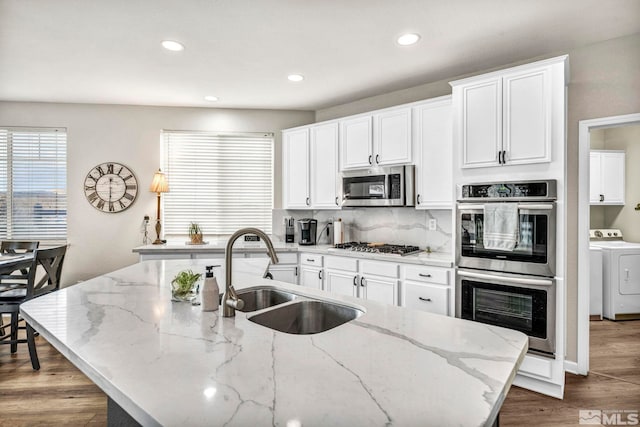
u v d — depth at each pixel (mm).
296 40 2570
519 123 2434
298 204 4109
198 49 2707
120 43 2605
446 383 818
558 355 2299
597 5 2125
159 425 671
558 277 2297
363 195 3508
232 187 4340
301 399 746
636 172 4414
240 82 3406
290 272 3803
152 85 3479
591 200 4473
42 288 3008
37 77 3260
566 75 2492
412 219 3574
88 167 4082
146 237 4125
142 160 4160
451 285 2758
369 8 2158
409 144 3223
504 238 2443
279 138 4367
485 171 2605
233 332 1162
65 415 2135
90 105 4082
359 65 3012
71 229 4059
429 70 3123
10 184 4059
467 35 2500
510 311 2463
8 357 2918
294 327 1562
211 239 4301
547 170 2348
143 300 1579
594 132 4754
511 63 2961
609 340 3373
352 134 3641
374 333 1149
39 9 2152
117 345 1047
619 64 2510
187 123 4223
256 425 660
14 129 4004
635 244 4270
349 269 3377
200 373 866
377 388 792
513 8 2160
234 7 2141
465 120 2672
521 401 2297
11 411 2172
